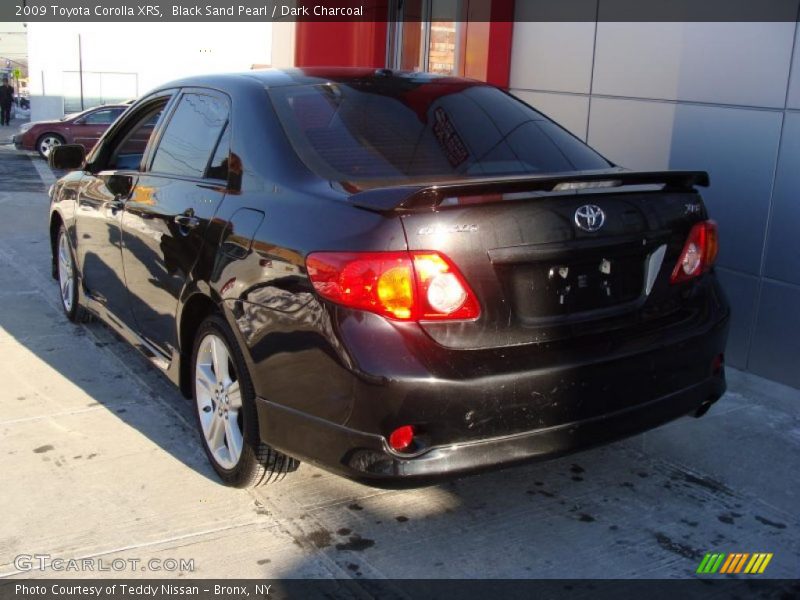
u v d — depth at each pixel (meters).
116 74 29.08
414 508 3.56
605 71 6.14
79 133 20.88
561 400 2.94
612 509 3.57
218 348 3.61
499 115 3.93
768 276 5.06
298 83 3.85
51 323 6.05
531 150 3.74
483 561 3.18
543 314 2.99
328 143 3.46
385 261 2.78
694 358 3.30
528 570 3.13
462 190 2.83
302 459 3.08
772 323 5.06
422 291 2.79
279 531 3.37
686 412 3.35
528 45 6.88
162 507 3.54
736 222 5.22
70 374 5.05
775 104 4.93
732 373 5.23
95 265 5.11
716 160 5.32
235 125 3.73
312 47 10.17
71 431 4.26
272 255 3.13
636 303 3.22
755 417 4.54
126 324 4.72
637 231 3.18
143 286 4.32
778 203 4.96
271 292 3.11
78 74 29.00
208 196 3.70
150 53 28.91
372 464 2.83
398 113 3.72
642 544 3.31
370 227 2.83
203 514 3.49
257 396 3.22
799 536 3.39
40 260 8.03
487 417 2.84
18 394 4.73
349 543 3.29
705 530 3.42
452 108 3.87
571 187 3.04
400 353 2.77
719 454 4.09
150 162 4.45
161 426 4.33
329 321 2.86
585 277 3.07
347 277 2.81
